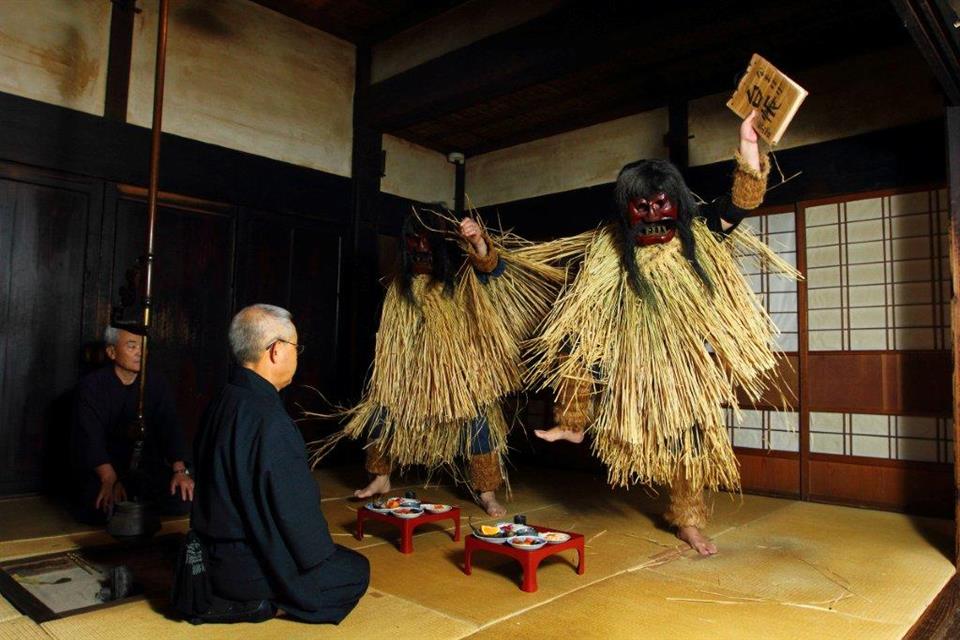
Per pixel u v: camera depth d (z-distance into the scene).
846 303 3.84
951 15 2.20
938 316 3.53
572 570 2.51
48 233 3.70
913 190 3.63
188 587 1.88
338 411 4.95
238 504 1.84
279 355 2.00
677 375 2.46
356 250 5.09
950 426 3.47
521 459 5.32
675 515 2.91
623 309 2.62
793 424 4.00
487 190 5.79
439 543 2.85
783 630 1.96
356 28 4.95
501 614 2.04
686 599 2.20
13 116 3.55
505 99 4.80
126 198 3.99
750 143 2.48
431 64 4.59
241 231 4.49
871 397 3.73
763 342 2.57
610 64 4.17
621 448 2.60
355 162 5.14
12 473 3.57
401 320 3.36
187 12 4.25
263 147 4.62
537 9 3.97
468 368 3.10
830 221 3.92
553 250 3.10
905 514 3.55
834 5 3.16
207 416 1.96
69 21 3.78
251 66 4.56
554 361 2.86
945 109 2.75
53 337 3.70
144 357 2.77
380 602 2.13
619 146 4.96
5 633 1.85
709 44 3.77
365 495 3.65
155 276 4.08
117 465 3.15
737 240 2.82
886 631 1.95
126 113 3.98
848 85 3.89
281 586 1.84
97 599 2.22
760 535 3.07
